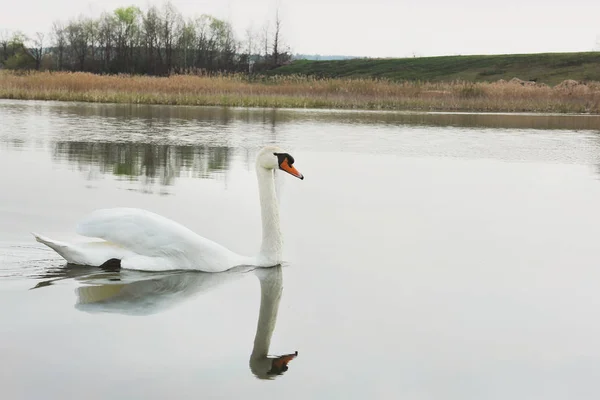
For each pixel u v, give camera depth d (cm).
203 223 978
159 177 1347
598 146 2162
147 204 1088
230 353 555
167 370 521
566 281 776
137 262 758
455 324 640
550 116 3706
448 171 1559
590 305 700
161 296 686
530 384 525
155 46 8281
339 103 4034
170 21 8162
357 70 8300
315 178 1416
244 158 1638
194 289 713
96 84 3912
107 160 1543
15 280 718
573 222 1070
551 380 533
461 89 4322
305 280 755
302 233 962
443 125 2862
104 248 767
